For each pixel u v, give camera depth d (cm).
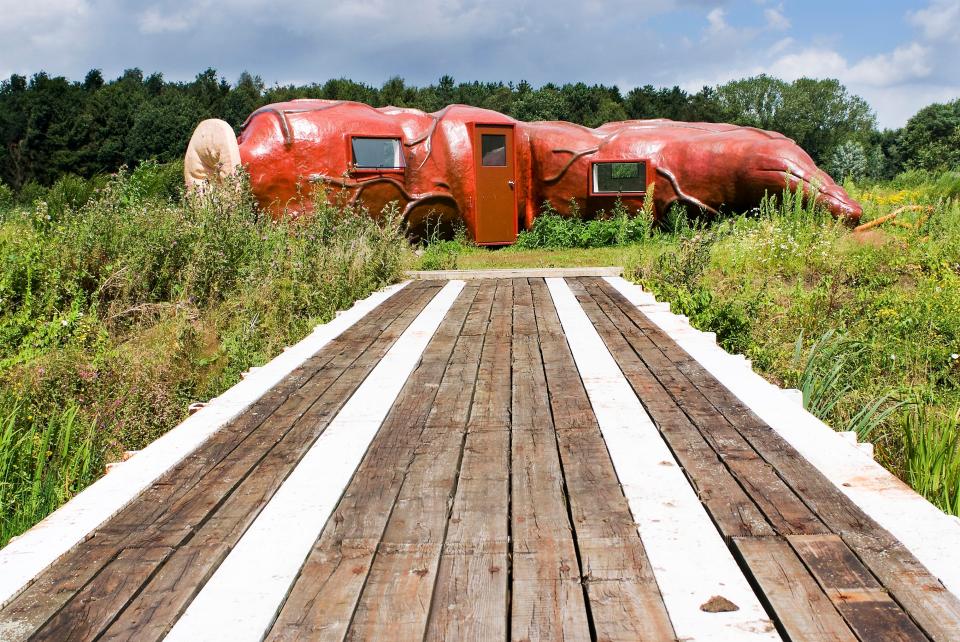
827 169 6009
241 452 363
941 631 198
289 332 827
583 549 254
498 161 1805
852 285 1060
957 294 896
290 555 256
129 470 337
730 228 1464
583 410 421
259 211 1611
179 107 6334
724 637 201
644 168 1820
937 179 2352
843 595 218
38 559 252
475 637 206
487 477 325
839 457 334
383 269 1084
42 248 895
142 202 1214
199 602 227
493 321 725
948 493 421
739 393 443
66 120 6194
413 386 486
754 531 262
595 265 1374
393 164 1702
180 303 859
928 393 662
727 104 10038
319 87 7669
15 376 669
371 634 209
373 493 310
